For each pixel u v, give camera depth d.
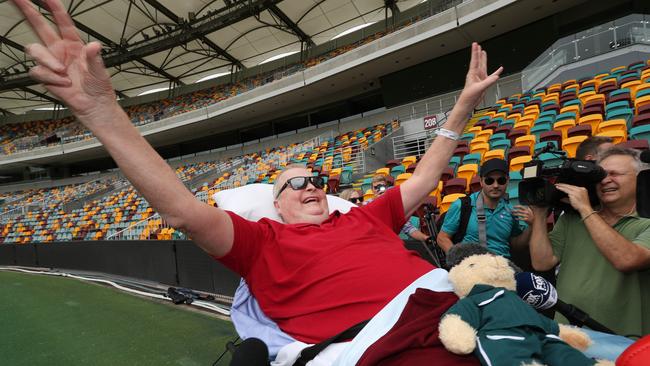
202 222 1.14
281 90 18.45
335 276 1.25
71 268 8.79
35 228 15.88
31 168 27.06
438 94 16.14
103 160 26.98
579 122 7.31
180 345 3.66
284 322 1.29
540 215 1.87
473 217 2.55
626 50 10.03
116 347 3.73
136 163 1.00
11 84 24.73
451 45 14.75
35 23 0.87
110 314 4.94
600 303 1.58
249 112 20.94
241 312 1.49
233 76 27.78
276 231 1.43
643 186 1.51
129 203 15.75
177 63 25.97
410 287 1.17
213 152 24.06
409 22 18.36
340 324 1.16
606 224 1.52
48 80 0.89
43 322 4.77
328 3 20.00
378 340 0.98
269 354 1.21
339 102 20.80
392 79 17.16
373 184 4.60
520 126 8.57
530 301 1.19
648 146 4.54
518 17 13.06
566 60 11.18
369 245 1.37
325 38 23.55
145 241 6.79
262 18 21.28
